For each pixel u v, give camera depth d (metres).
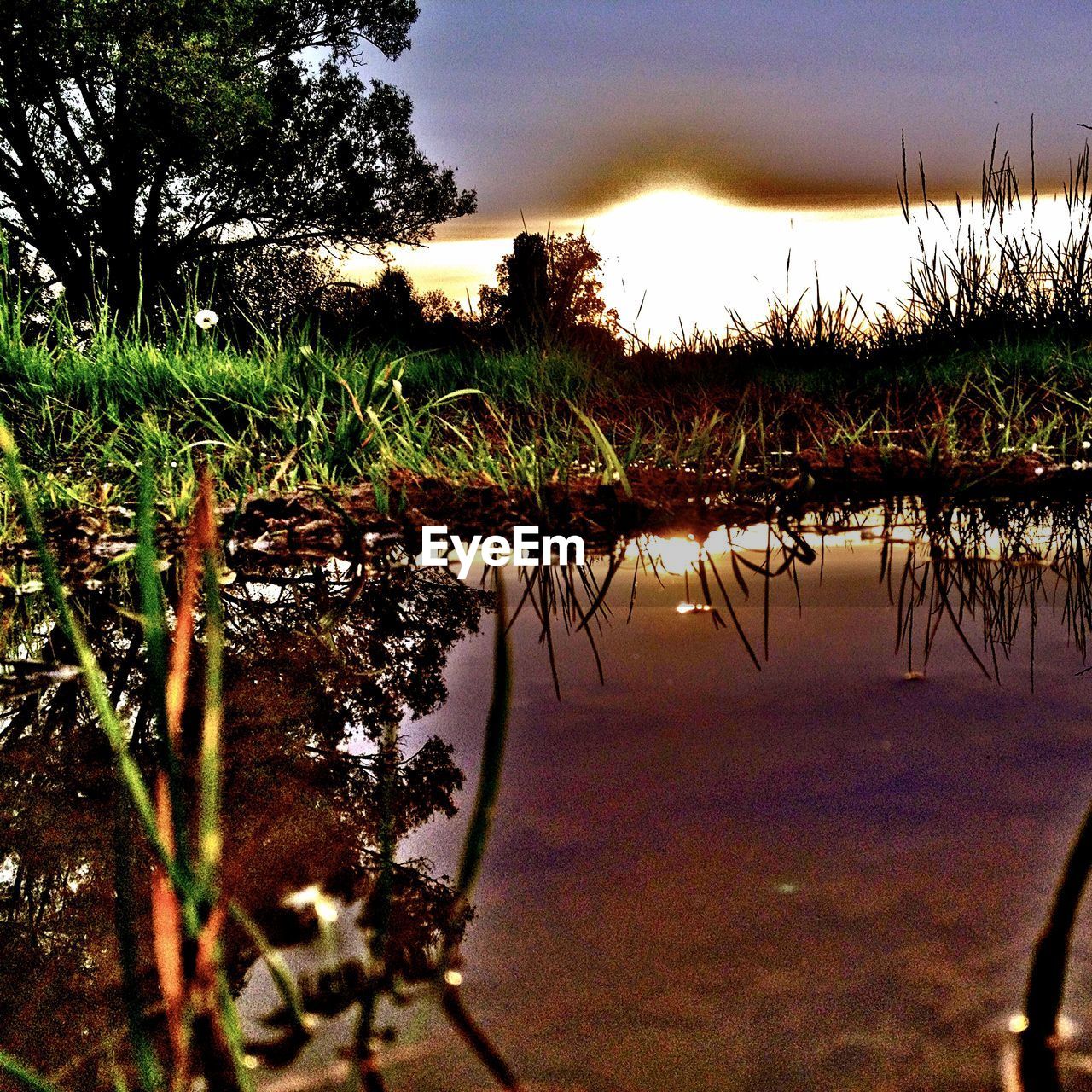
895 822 1.24
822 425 4.38
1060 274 5.75
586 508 3.06
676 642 2.01
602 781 1.38
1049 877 1.11
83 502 3.09
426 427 4.24
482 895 1.12
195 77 15.55
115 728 0.87
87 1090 0.88
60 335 5.18
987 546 2.70
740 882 1.12
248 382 4.77
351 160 19.39
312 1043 0.92
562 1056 0.88
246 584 2.49
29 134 16.69
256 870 1.18
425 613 2.29
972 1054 0.86
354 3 19.38
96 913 1.15
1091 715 1.57
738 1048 0.88
